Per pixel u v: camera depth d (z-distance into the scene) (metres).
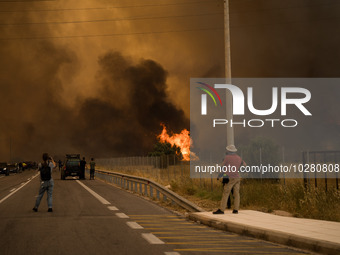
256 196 16.55
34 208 14.73
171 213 14.30
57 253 7.58
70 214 13.88
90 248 8.05
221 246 8.33
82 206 16.50
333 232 9.02
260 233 9.30
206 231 10.41
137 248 8.05
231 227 10.28
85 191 25.16
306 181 16.47
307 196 13.92
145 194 21.44
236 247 8.24
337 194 13.57
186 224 11.69
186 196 21.95
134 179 24.38
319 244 7.75
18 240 8.97
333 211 12.41
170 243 8.62
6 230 10.43
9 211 14.81
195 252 7.68
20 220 12.36
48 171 14.67
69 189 27.03
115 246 8.25
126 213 14.23
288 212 13.62
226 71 15.46
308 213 12.87
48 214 13.90
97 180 40.53
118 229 10.58
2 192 25.03
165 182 31.92
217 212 12.63
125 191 25.22
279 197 15.57
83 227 10.91
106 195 22.08
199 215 12.30
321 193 13.98
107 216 13.34
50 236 9.48
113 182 33.94
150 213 14.25
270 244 8.63
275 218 11.55
